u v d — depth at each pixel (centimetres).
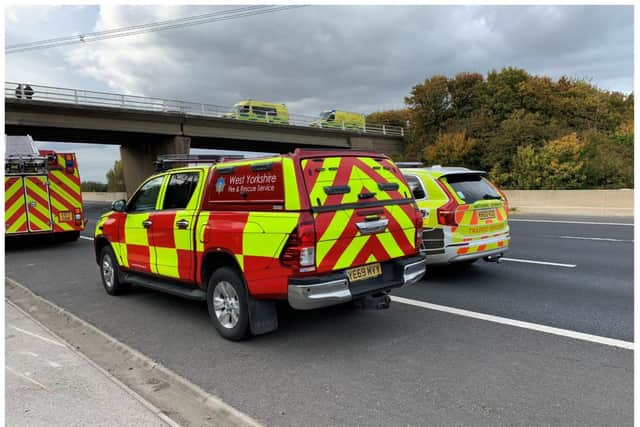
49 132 3397
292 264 413
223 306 495
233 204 474
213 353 457
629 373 387
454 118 4912
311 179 427
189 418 334
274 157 440
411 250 508
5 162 1163
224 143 4559
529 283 709
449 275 777
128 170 4588
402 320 544
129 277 658
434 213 694
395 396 358
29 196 1205
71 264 1000
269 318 469
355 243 448
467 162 3897
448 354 438
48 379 384
